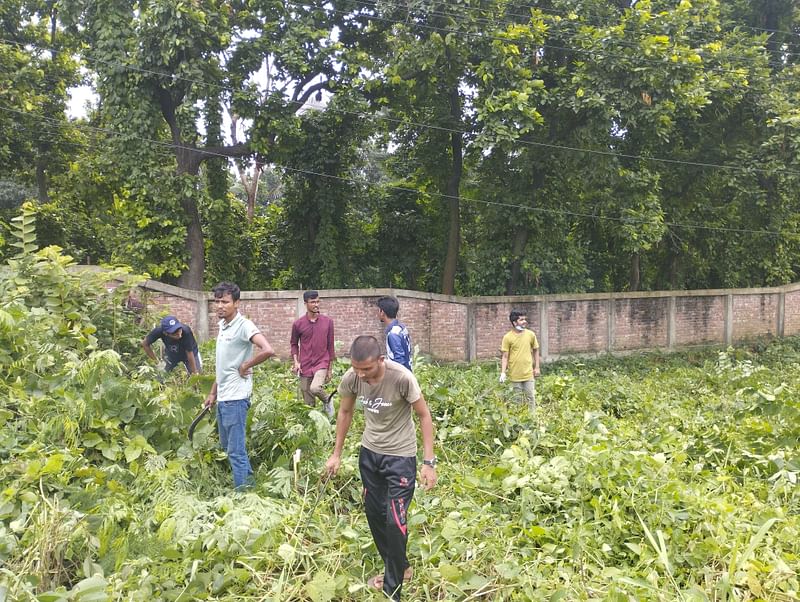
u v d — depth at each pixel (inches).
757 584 145.9
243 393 209.8
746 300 753.0
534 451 259.0
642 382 489.7
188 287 536.1
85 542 145.9
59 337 262.1
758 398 288.7
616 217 614.2
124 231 586.2
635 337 681.6
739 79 594.2
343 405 165.9
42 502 153.5
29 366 224.1
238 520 162.4
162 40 466.9
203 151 531.5
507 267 641.0
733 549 150.1
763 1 711.1
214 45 496.1
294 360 309.3
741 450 249.3
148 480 185.9
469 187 690.2
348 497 207.9
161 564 149.3
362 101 535.8
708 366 524.7
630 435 272.4
